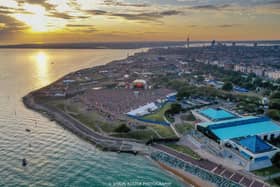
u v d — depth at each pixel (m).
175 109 182.00
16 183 95.50
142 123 162.88
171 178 105.12
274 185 95.81
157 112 187.25
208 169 107.38
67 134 149.38
